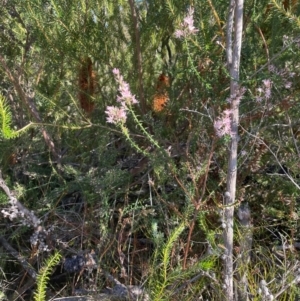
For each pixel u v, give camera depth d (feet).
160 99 8.18
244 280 5.94
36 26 7.71
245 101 6.85
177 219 6.40
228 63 5.47
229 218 5.74
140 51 8.02
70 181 7.96
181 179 6.45
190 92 8.00
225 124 5.29
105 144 7.68
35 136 8.89
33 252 7.06
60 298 6.48
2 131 5.52
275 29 6.93
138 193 7.59
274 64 6.88
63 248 7.16
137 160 8.58
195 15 6.89
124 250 6.97
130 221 6.91
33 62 8.87
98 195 7.23
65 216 7.45
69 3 7.53
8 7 8.50
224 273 5.82
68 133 8.48
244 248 6.24
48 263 4.95
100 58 8.11
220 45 6.54
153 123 7.47
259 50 7.21
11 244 7.90
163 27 8.33
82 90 8.13
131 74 8.44
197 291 6.21
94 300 6.32
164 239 6.21
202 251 6.66
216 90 6.79
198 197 5.90
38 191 8.44
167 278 5.16
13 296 6.95
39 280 4.90
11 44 8.73
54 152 8.36
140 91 8.14
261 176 7.41
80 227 7.36
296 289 5.87
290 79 6.84
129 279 6.52
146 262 6.80
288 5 7.06
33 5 7.50
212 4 6.74
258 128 6.24
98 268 6.36
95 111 8.53
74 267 7.07
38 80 8.50
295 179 7.01
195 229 6.78
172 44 9.23
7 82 8.96
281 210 7.36
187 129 7.93
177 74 7.86
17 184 7.31
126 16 8.33
